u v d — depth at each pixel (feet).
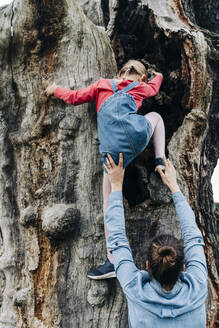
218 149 13.41
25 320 9.68
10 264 10.41
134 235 9.68
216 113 12.57
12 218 10.50
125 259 6.29
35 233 9.69
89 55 9.72
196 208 10.59
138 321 5.80
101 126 8.17
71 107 9.64
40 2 9.19
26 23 9.42
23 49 9.76
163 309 5.70
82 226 9.49
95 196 9.61
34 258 9.68
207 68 10.71
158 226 9.79
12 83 10.16
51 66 9.84
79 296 9.33
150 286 5.99
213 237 12.07
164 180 7.97
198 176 10.84
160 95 10.35
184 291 5.90
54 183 9.65
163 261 5.81
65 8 9.34
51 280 9.45
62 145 9.65
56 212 9.16
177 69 10.52
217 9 13.53
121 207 6.95
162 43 10.56
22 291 9.77
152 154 10.20
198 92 10.24
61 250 9.42
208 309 10.70
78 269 9.39
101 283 9.28
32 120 9.95
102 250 9.48
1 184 10.53
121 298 9.32
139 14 10.62
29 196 9.98
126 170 10.14
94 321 9.28
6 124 10.34
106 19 11.99
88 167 9.62
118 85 8.34
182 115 10.58
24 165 10.06
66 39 9.61
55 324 9.27
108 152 7.93
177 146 10.14
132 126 7.83
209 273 11.28
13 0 9.71
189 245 6.59
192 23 11.18
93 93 8.55
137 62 8.92
